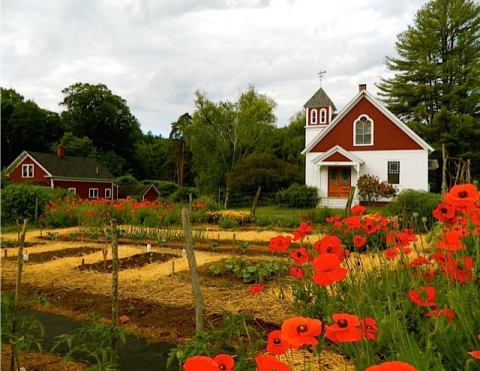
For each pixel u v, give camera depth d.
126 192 47.69
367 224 3.39
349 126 25.25
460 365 1.66
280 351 1.34
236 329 2.38
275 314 4.00
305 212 16.52
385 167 24.38
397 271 2.69
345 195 25.09
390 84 35.53
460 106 32.25
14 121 52.94
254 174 28.41
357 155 25.00
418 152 23.66
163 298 4.77
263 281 5.38
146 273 6.09
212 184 36.09
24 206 14.68
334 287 3.20
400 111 35.00
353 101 24.98
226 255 7.59
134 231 11.12
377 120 24.56
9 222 14.64
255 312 4.11
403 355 1.45
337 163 24.69
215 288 5.16
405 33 34.72
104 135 61.75
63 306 4.61
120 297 4.88
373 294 2.59
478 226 2.38
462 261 2.31
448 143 30.06
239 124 36.62
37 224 14.44
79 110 60.50
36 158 38.97
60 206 14.44
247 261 6.34
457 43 33.47
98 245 9.22
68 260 7.18
